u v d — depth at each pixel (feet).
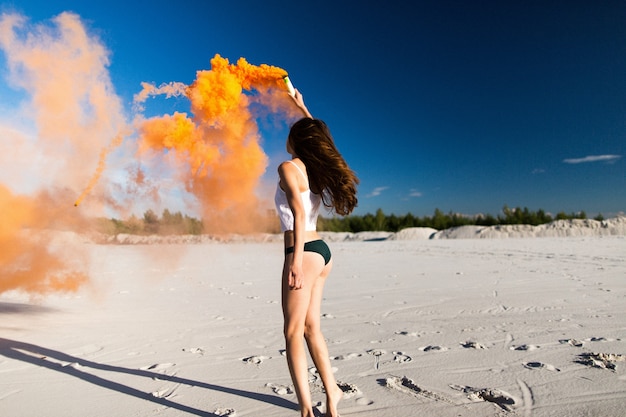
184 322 15.62
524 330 13.26
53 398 8.43
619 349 10.97
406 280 26.66
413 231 108.47
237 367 10.27
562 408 7.46
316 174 7.44
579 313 15.65
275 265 40.73
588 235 89.81
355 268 35.32
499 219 126.52
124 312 17.66
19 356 11.33
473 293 20.95
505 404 7.71
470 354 10.88
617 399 7.79
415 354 11.01
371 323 14.87
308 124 7.69
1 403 8.18
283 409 7.77
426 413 7.39
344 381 9.07
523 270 30.86
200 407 7.91
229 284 26.81
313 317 7.55
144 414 7.63
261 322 15.46
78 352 11.75
